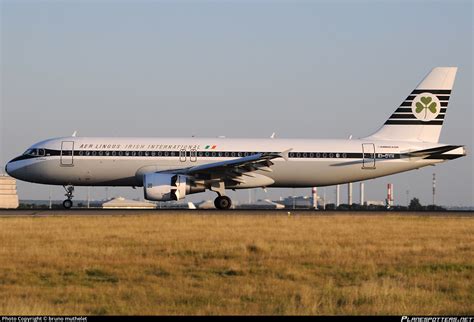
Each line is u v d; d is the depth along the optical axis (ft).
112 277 127.85
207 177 318.24
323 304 105.50
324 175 332.39
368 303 107.45
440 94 344.49
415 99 343.87
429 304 107.04
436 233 214.07
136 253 158.10
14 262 142.92
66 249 162.09
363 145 336.08
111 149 317.83
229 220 243.81
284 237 193.98
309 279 128.26
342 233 207.62
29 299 107.04
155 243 175.94
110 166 316.81
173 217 255.09
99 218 249.14
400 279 129.08
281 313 98.53
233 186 327.67
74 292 113.29
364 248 171.53
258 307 102.78
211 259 150.82
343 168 332.60
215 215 270.26
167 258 150.82
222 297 110.42
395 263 148.87
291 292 114.83
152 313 98.32
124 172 317.83
